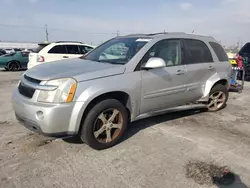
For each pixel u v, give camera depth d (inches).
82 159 126.6
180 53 175.5
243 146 147.3
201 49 193.2
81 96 122.3
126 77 140.6
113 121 141.2
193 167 121.6
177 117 198.4
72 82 121.4
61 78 122.0
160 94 160.7
